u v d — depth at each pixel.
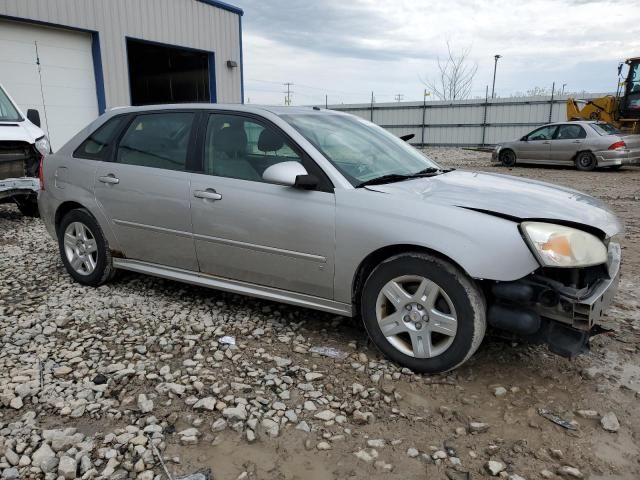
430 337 3.04
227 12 16.66
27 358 3.29
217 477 2.26
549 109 27.67
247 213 3.55
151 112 4.25
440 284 2.93
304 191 3.35
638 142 15.18
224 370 3.15
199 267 3.94
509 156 17.45
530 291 2.77
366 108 32.91
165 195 3.95
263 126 3.65
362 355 3.29
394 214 3.06
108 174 4.30
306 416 2.69
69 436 2.47
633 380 3.04
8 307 4.13
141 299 4.32
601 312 2.83
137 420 2.65
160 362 3.26
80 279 4.66
